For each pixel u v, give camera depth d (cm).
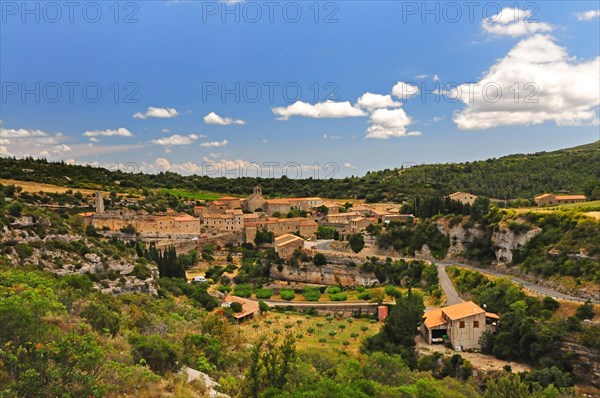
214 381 4219
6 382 2695
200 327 6981
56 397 2734
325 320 11650
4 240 8562
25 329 2947
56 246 9381
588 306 8094
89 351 3053
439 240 15250
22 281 5656
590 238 10400
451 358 7994
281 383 4147
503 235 12662
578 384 7281
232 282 15975
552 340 7762
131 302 7838
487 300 9819
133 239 18925
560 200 18725
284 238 18138
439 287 12112
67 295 5425
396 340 8881
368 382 4838
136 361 4044
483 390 7419
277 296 14438
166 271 13700
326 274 15800
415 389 5209
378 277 14688
